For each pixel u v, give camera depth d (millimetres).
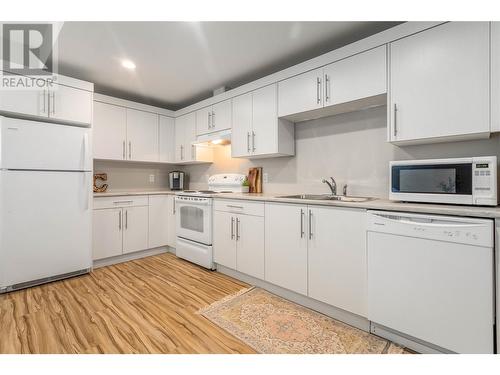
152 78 3045
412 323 1485
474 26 1493
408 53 1723
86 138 2713
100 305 2072
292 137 2795
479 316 1276
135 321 1841
